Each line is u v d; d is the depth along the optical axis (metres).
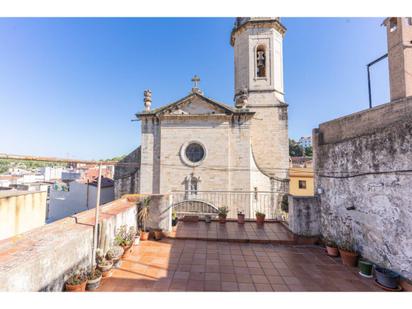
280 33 18.47
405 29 5.62
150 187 15.05
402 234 4.42
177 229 8.38
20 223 7.03
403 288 4.33
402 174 4.45
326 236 6.91
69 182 21.50
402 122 4.49
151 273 5.02
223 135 14.80
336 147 6.58
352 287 4.60
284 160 17.23
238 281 4.80
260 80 17.94
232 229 8.48
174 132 15.11
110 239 5.56
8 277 2.64
